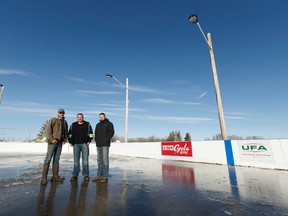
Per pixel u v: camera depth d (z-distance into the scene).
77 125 5.59
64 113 5.57
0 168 7.93
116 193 4.05
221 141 9.42
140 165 9.11
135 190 4.31
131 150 15.55
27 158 13.13
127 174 6.47
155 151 13.35
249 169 7.52
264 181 5.26
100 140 5.41
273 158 7.52
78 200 3.57
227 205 3.33
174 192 4.16
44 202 3.46
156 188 4.50
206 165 8.98
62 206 3.26
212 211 3.06
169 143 12.38
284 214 2.94
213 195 3.93
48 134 5.01
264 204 3.38
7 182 5.11
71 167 8.27
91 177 5.89
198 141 10.47
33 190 4.27
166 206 3.28
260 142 7.96
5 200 3.56
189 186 4.70
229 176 6.06
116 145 17.33
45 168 4.93
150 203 3.43
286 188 4.47
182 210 3.10
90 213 2.96
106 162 5.29
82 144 5.55
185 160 11.09
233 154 8.88
